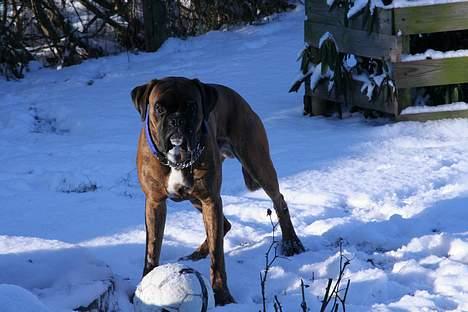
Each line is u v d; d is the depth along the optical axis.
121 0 15.73
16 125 10.83
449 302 4.93
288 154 8.88
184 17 16.56
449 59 9.50
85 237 6.50
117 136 10.05
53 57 15.53
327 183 7.86
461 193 7.39
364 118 10.45
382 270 5.60
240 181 8.16
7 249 5.38
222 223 5.23
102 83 13.28
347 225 6.61
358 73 10.25
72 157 9.13
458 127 9.48
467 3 9.34
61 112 11.30
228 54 14.54
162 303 4.11
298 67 13.18
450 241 6.11
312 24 10.41
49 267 5.19
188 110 4.81
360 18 9.73
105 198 7.67
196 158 4.98
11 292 3.63
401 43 9.42
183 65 13.96
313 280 5.45
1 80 14.16
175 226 6.79
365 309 4.73
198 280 4.20
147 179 5.17
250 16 17.03
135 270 5.76
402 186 7.69
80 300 4.65
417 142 9.08
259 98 11.55
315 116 10.62
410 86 9.57
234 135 5.78
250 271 5.69
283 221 6.12
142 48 15.94
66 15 16.44
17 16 14.52
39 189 8.16
